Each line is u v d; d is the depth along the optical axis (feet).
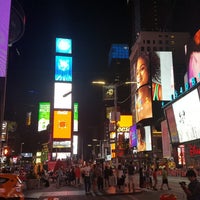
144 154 379.76
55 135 255.29
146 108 399.44
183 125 208.44
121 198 69.77
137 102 434.71
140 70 424.87
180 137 217.97
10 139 345.51
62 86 265.54
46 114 446.19
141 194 77.97
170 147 257.75
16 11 64.18
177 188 95.45
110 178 100.99
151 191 85.66
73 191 88.74
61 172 110.63
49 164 168.45
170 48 513.45
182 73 484.74
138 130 406.41
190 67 266.98
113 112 98.48
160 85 401.70
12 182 45.44
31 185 97.19
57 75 267.59
